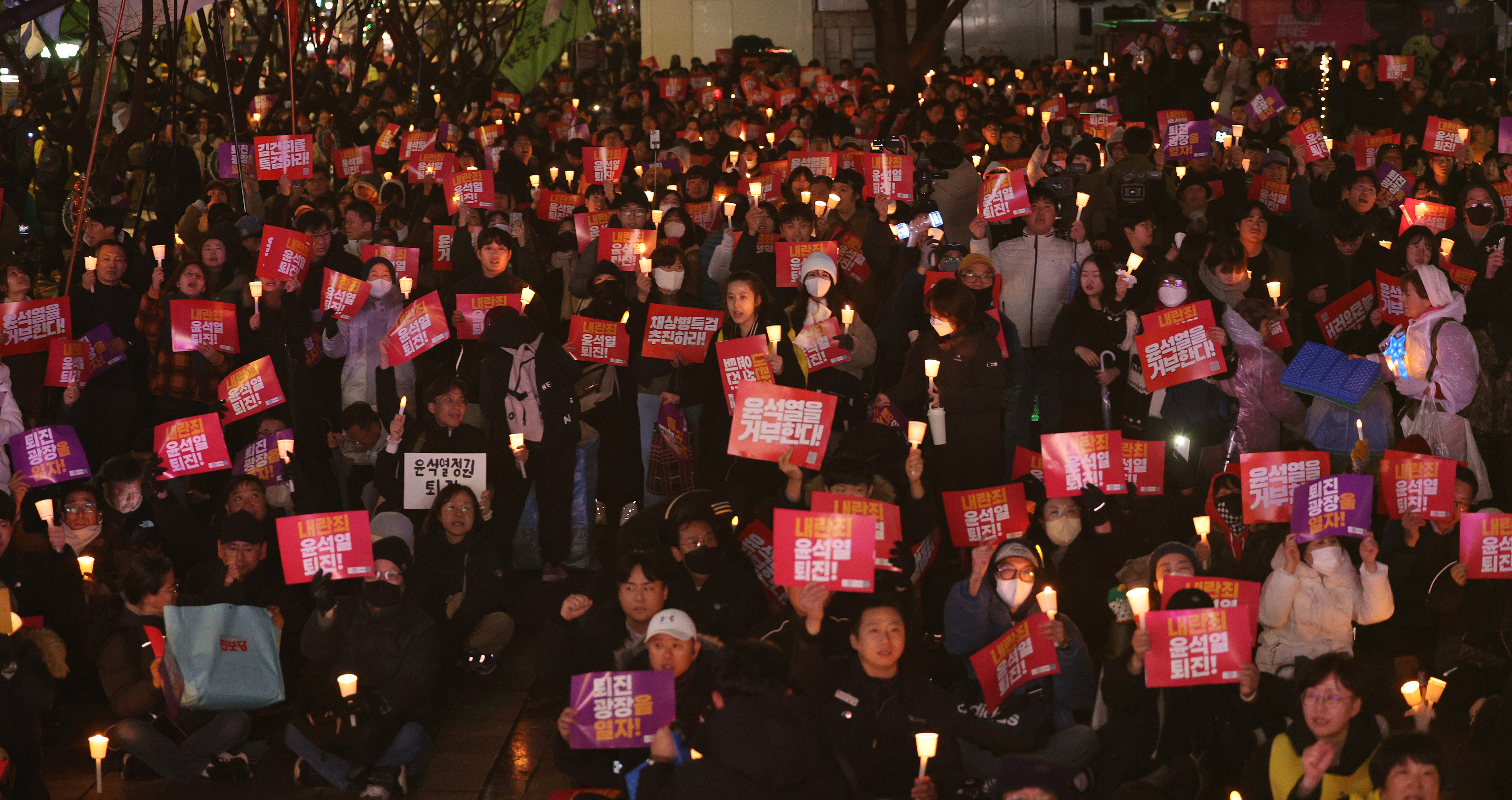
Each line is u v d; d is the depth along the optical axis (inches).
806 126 681.0
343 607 222.4
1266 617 216.4
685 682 195.8
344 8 698.2
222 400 301.0
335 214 447.2
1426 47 987.3
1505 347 313.3
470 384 317.1
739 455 243.0
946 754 186.4
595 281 315.3
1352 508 212.8
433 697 243.8
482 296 318.3
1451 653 240.5
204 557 271.0
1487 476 279.3
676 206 422.3
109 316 340.5
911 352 280.4
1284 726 188.7
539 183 514.6
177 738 224.8
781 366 281.7
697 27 1285.7
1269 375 289.6
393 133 601.0
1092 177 411.5
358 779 215.2
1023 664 199.2
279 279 331.6
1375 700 213.9
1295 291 374.0
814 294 291.1
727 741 164.1
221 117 577.6
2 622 209.9
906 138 512.4
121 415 328.2
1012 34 1199.6
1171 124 485.4
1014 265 331.6
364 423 295.7
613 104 844.0
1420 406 281.1
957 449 275.6
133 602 227.3
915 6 1243.2
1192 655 189.6
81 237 382.3
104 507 263.6
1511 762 188.1
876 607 187.5
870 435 258.4
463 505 252.1
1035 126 661.3
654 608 210.7
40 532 260.4
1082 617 239.5
